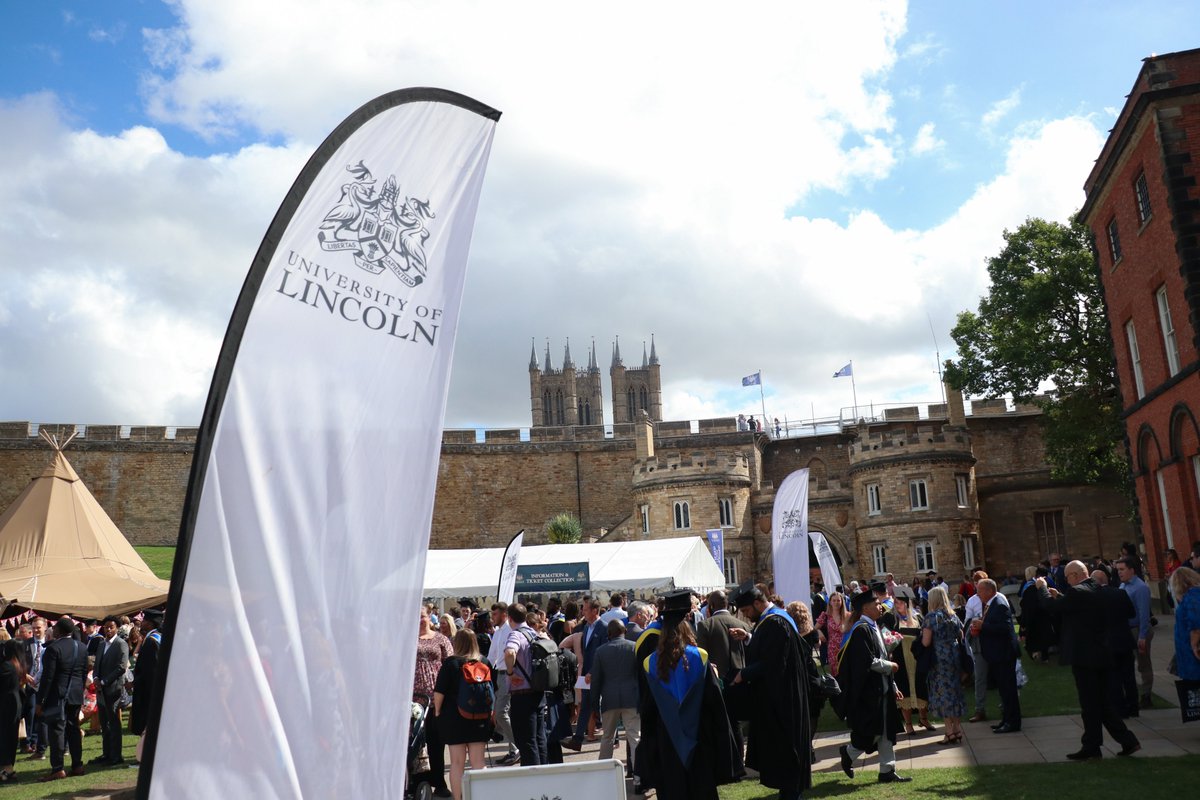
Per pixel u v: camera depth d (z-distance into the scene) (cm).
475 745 985
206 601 378
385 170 466
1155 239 2253
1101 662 999
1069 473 3925
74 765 1430
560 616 1955
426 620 1150
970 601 1453
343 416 429
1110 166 2491
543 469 6178
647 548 2797
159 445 5856
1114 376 3731
